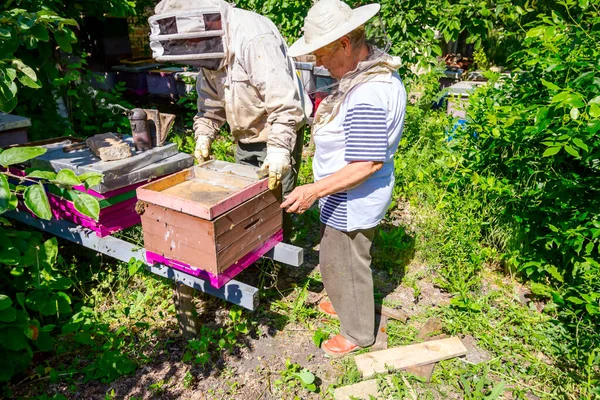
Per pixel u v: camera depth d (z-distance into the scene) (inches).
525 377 96.7
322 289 129.1
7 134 125.4
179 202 83.5
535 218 127.7
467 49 453.1
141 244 114.0
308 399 92.8
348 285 98.0
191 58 94.6
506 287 128.2
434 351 103.1
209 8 90.7
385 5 227.8
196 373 98.7
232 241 88.2
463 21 227.6
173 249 89.9
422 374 97.3
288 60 101.4
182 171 103.3
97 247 104.2
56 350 101.6
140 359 101.2
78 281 121.0
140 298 115.6
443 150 174.2
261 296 121.9
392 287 130.8
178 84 285.0
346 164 87.2
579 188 119.0
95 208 71.1
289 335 110.7
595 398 89.7
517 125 128.6
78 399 91.7
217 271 85.5
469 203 145.8
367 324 101.7
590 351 98.0
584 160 112.3
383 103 79.7
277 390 94.8
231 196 85.8
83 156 108.1
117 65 303.6
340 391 93.1
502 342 106.4
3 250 88.0
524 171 134.3
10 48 103.1
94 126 221.1
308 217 164.6
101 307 115.9
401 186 183.3
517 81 151.2
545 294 116.6
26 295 103.5
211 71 104.8
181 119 278.1
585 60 119.1
